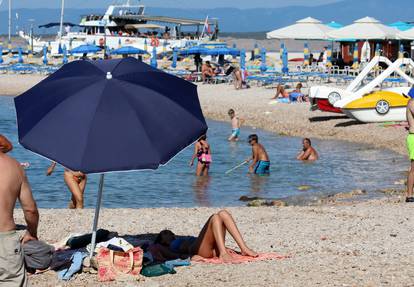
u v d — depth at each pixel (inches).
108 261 549.6
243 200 1124.5
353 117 1806.1
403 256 615.2
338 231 735.1
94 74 534.6
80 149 494.3
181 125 524.7
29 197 437.7
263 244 676.7
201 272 563.2
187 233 742.5
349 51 3454.7
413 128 940.6
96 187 1242.6
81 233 690.2
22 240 538.3
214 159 1519.4
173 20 5177.2
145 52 3786.9
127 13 5260.8
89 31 5113.2
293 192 1176.2
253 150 1353.3
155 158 498.6
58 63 4195.4
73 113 511.5
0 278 422.0
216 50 3474.4
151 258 580.7
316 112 2101.4
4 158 429.1
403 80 2381.9
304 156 1486.2
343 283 532.4
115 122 507.5
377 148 1587.1
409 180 952.3
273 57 4904.0
